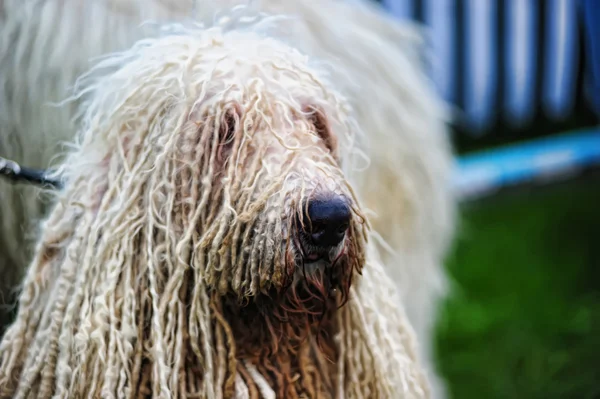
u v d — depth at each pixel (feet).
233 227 7.27
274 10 10.88
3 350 7.72
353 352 7.95
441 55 21.66
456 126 23.17
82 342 7.34
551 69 23.18
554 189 21.97
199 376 7.57
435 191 12.77
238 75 7.57
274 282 7.18
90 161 7.72
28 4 9.91
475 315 16.89
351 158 8.43
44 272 7.75
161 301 7.45
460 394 14.93
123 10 10.05
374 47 12.23
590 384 14.75
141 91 7.63
